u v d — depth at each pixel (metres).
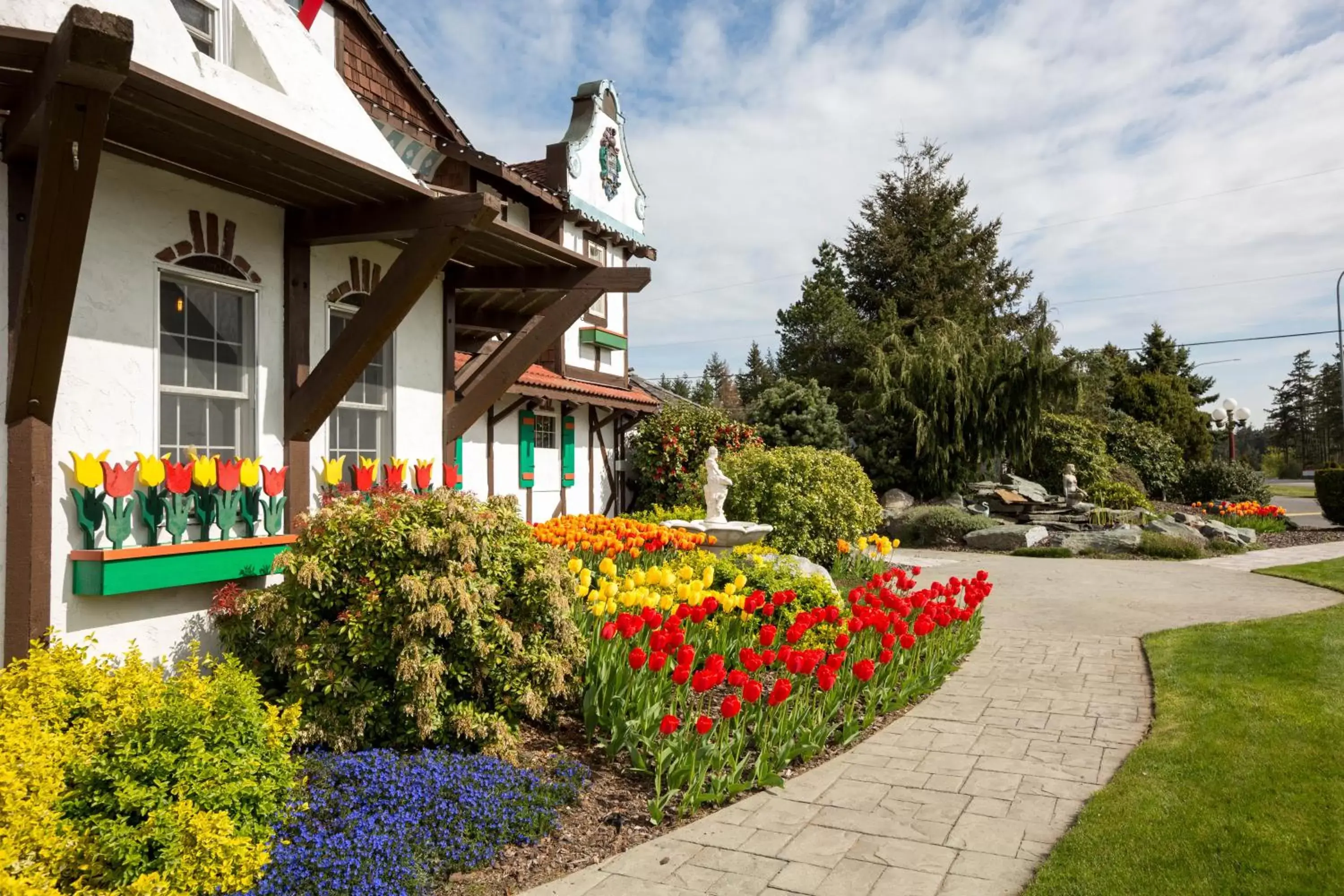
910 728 5.86
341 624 4.75
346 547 4.89
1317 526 21.27
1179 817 4.02
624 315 17.84
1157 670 7.10
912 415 20.44
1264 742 5.01
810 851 3.92
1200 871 3.47
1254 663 7.00
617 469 17.38
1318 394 78.94
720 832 4.15
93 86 3.37
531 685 4.99
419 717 4.61
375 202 5.91
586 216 14.95
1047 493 21.95
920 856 3.86
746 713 4.88
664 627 5.18
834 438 21.77
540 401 13.95
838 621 6.33
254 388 5.91
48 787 3.01
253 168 5.16
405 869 3.46
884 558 15.09
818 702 5.77
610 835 4.12
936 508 18.64
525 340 8.31
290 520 6.15
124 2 4.46
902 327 29.75
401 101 11.15
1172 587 11.95
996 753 5.31
